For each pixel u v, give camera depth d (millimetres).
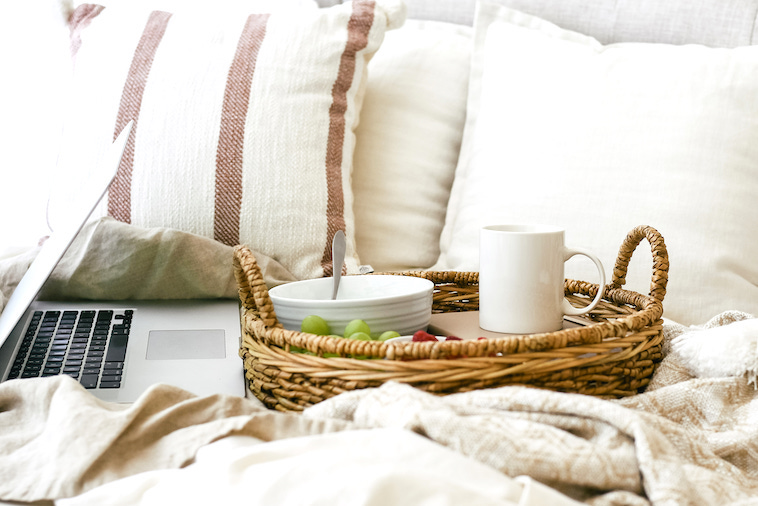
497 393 538
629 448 494
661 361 708
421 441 453
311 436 476
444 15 1433
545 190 1062
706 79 1063
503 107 1156
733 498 489
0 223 1476
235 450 468
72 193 1050
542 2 1360
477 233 1104
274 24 1124
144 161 1027
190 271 925
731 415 615
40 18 1481
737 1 1275
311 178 1057
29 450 535
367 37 1143
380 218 1217
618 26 1331
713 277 988
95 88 1086
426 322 763
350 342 594
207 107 1048
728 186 1016
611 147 1056
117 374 714
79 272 920
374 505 388
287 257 1035
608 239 1018
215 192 1020
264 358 644
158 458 515
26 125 1482
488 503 395
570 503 417
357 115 1201
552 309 732
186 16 1154
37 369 713
